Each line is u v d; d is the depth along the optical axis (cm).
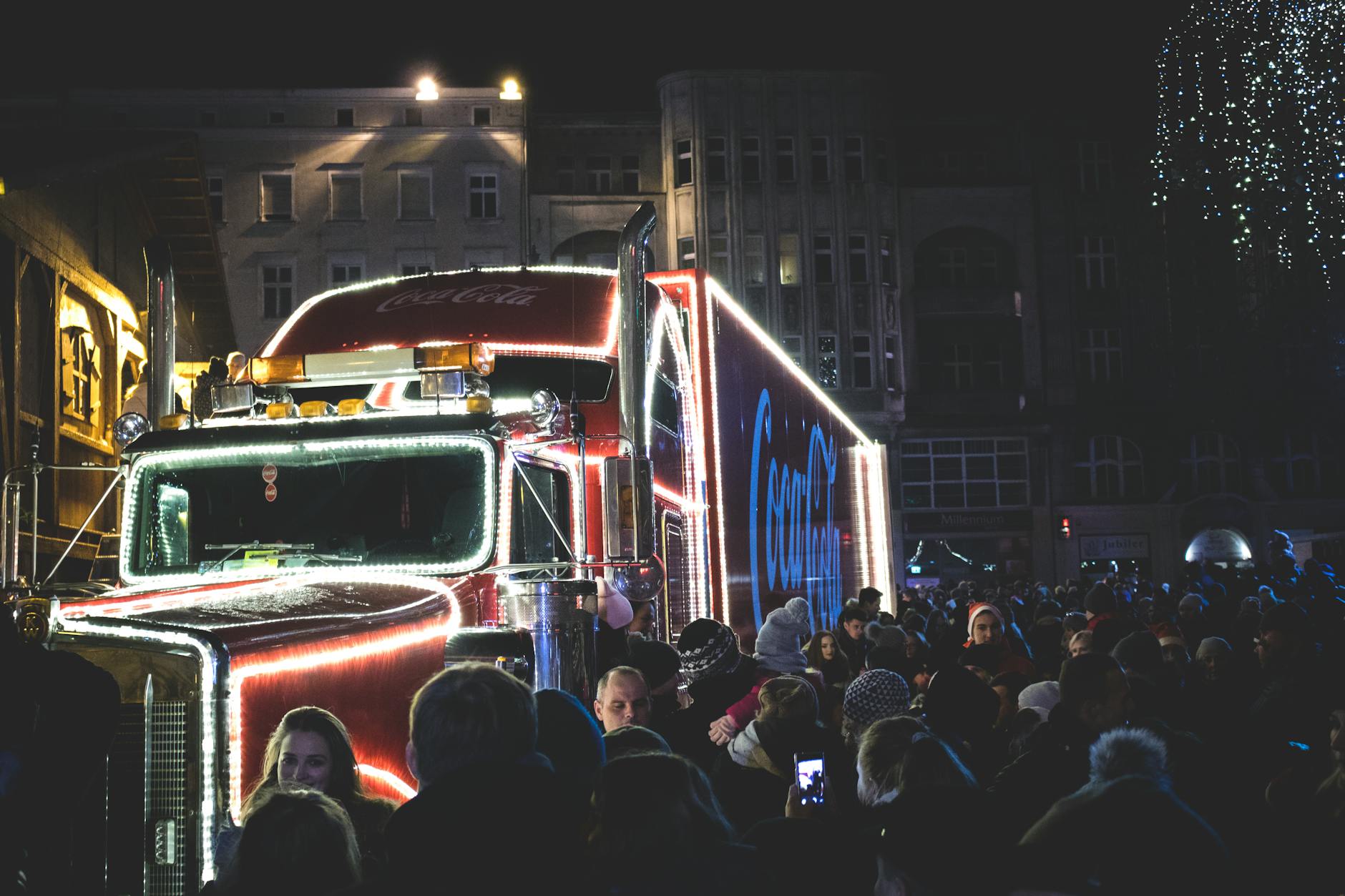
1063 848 287
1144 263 5262
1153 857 279
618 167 5284
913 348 5269
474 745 338
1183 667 948
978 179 5344
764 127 5172
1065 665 553
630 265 704
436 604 607
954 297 5253
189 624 538
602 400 818
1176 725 753
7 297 1808
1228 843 546
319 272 4891
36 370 1934
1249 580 2200
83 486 2116
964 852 308
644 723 598
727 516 1009
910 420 5234
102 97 4866
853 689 668
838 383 5084
